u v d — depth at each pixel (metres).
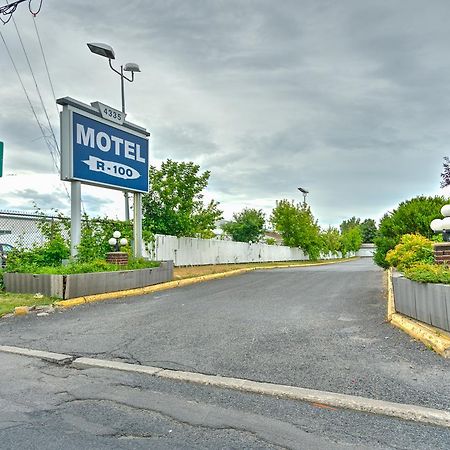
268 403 3.95
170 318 7.83
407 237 11.66
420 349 5.46
